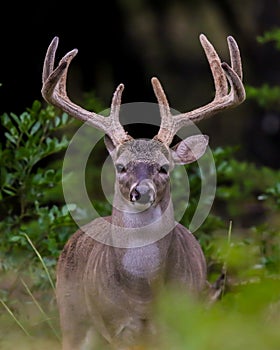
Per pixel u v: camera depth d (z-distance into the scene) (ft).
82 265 31.63
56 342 34.30
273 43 91.25
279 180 53.52
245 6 93.30
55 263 37.19
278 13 92.43
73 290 31.96
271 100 58.18
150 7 89.71
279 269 36.37
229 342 14.03
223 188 48.44
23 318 35.86
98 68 85.61
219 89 33.91
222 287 33.12
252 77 92.27
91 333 31.96
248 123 93.30
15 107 77.30
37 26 79.71
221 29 93.15
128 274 29.37
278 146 93.15
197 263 31.30
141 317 29.63
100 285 29.99
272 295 15.89
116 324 30.14
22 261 37.76
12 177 39.01
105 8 84.02
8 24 78.33
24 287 38.73
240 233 55.52
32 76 78.38
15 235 37.60
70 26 82.43
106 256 29.96
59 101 32.76
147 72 88.94
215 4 92.38
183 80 92.27
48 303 37.01
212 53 34.42
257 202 56.75
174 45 91.15
